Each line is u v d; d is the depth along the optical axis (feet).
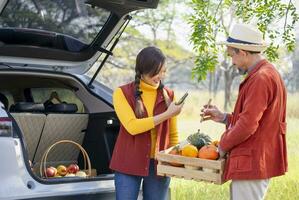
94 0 14.75
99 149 15.97
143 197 13.84
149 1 14.79
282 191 23.30
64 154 16.28
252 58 12.53
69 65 16.37
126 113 13.00
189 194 22.67
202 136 13.06
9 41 15.24
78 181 13.74
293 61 55.31
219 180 12.21
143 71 13.03
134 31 63.72
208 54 22.07
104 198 14.03
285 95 12.62
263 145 12.14
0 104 13.34
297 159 28.09
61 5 15.17
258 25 22.25
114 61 63.82
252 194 12.23
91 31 16.02
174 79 71.82
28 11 14.78
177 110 12.89
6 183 12.74
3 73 15.07
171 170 12.60
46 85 16.55
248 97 11.96
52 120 15.43
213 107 13.43
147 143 13.20
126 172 13.20
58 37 15.87
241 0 22.97
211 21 22.41
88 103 16.60
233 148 12.24
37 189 13.14
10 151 12.91
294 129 36.81
